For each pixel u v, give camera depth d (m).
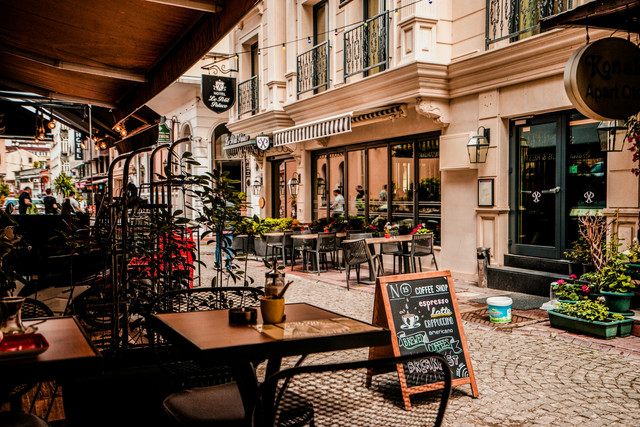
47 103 9.50
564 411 3.95
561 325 6.14
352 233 10.91
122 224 3.96
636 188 6.85
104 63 5.62
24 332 2.45
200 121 21.05
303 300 8.34
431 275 4.42
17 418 2.32
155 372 3.29
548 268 8.05
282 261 13.61
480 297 8.06
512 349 5.51
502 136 8.84
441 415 2.13
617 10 4.60
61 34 4.87
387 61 10.53
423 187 10.76
